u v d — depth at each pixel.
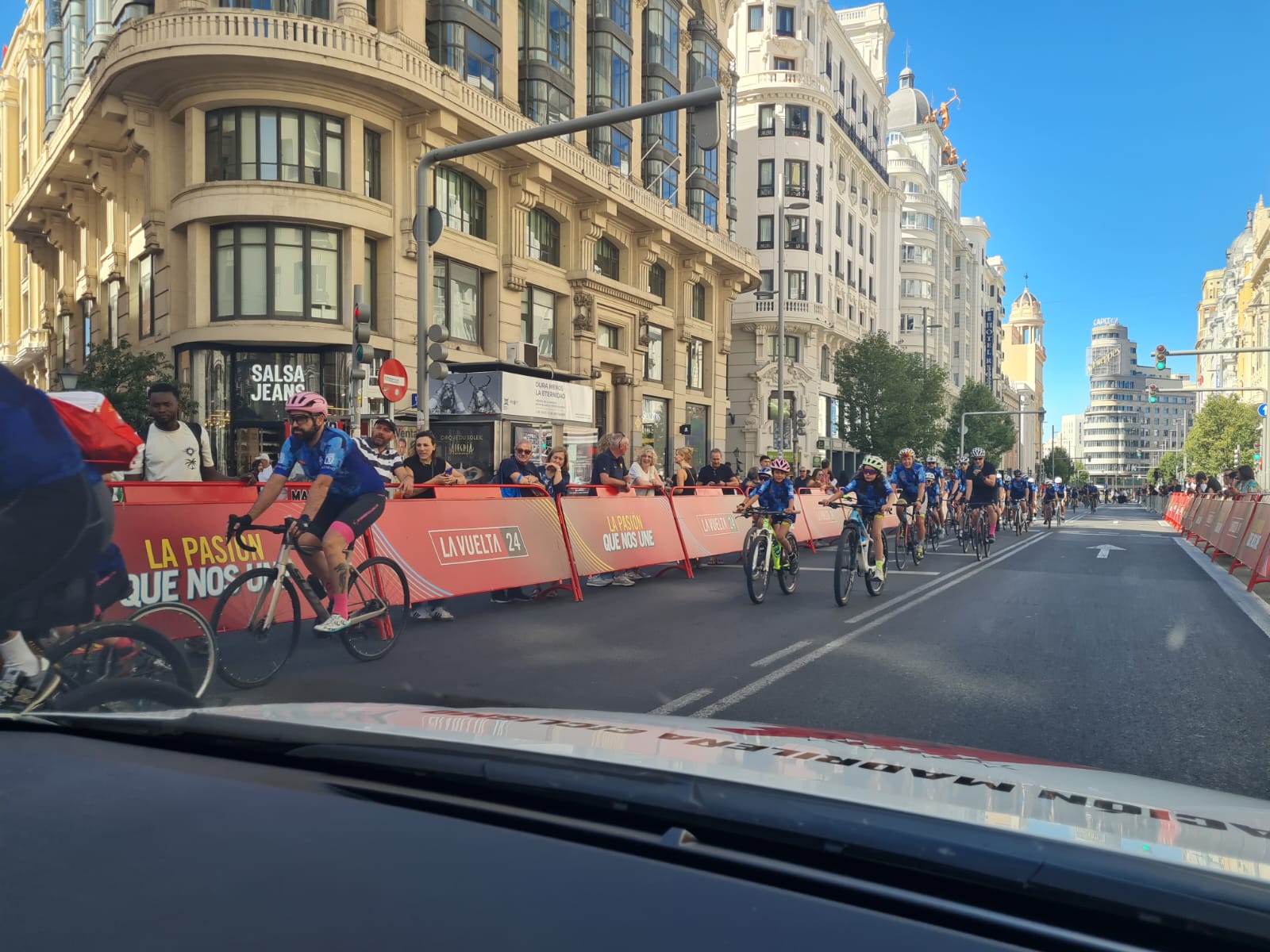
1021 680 5.83
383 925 0.86
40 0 37.53
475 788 1.18
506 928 0.84
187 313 21.25
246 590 5.52
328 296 20.94
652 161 33.25
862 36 65.62
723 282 39.12
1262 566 10.88
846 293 54.00
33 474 3.03
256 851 1.02
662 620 8.38
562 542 10.04
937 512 16.98
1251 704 5.22
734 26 50.31
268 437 20.95
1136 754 4.25
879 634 7.58
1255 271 69.69
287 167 20.36
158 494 6.68
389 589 6.75
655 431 34.59
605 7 30.28
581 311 28.89
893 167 73.50
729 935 0.80
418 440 9.38
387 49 20.81
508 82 25.59
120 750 1.44
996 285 119.44
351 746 1.31
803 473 27.00
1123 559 15.28
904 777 1.21
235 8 20.09
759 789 1.07
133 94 20.81
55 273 35.44
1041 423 176.00
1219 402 73.94
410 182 22.31
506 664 6.30
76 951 0.86
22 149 41.81
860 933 0.80
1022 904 0.83
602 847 0.99
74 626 3.32
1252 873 0.83
